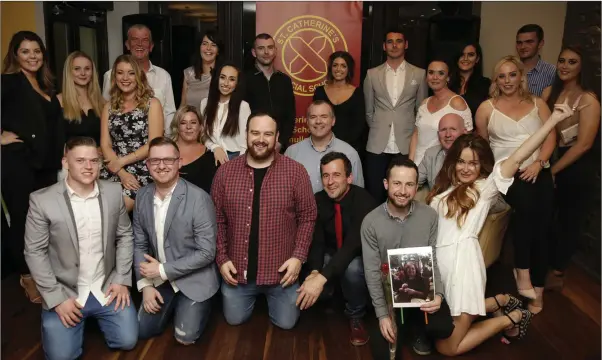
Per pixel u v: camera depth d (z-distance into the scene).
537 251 2.80
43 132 2.76
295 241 2.55
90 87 2.87
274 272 2.48
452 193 2.37
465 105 2.96
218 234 2.52
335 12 3.62
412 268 2.22
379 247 2.35
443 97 3.00
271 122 2.39
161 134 2.88
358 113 3.35
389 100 3.34
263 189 2.43
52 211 2.14
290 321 2.57
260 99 3.37
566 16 3.80
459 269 2.27
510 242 3.27
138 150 2.80
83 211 2.22
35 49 2.72
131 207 2.80
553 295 3.09
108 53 4.88
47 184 2.92
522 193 2.72
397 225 2.33
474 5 4.36
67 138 2.83
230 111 2.96
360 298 2.53
